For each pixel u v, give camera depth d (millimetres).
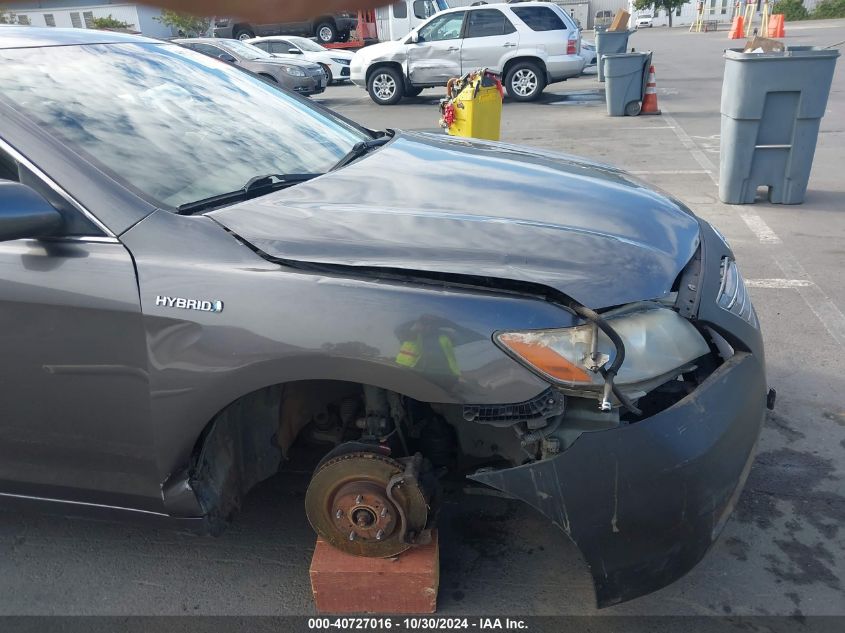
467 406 1859
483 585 2352
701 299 2152
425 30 14516
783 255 5250
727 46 25969
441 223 2100
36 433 2160
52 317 1999
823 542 2510
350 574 2162
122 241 1971
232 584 2402
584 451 1827
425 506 2080
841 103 11648
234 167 2459
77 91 2391
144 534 2654
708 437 1922
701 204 6637
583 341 1813
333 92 18594
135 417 2031
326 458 2111
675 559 1923
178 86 2773
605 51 16047
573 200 2383
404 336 1828
